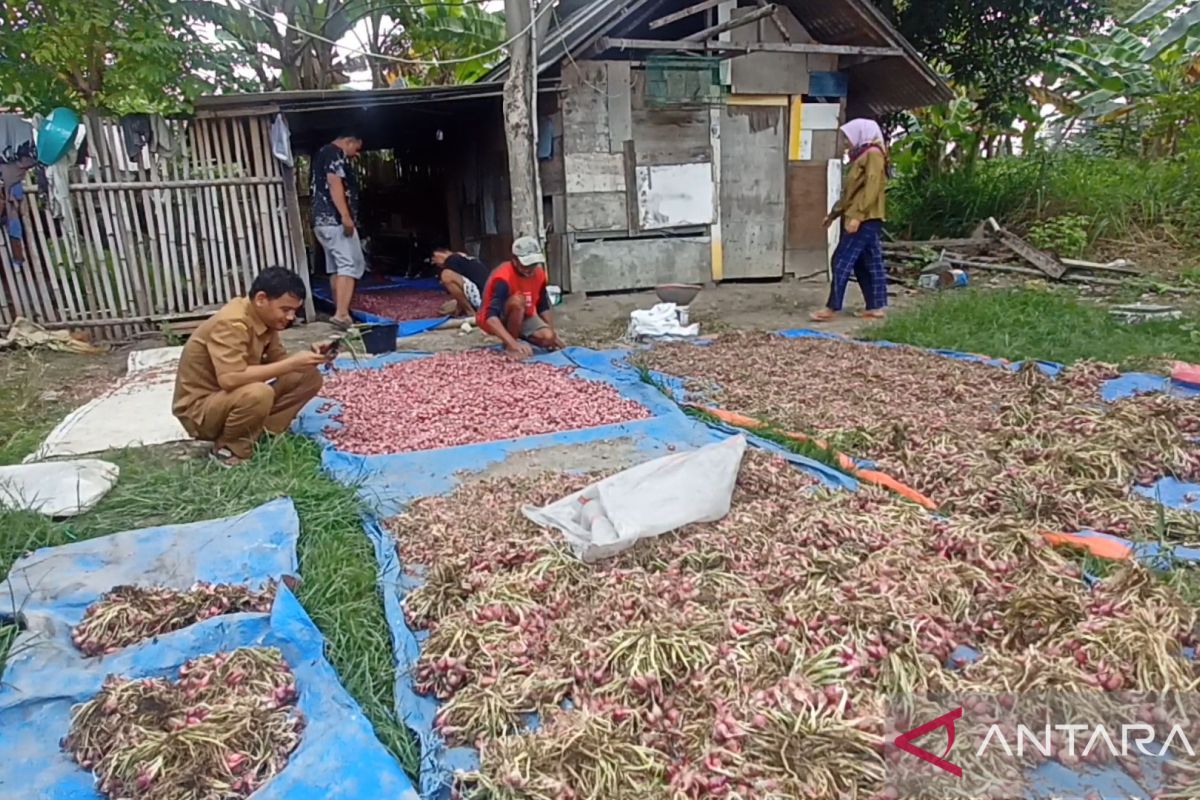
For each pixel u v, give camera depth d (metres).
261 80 13.45
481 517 3.51
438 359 6.52
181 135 7.86
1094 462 3.91
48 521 3.40
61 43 8.12
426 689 2.44
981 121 13.56
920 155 14.75
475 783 2.03
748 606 2.70
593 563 3.07
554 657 2.53
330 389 5.66
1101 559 3.11
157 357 6.73
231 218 8.15
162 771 2.05
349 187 8.18
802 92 10.30
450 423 4.95
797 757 2.04
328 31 13.20
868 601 2.64
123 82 8.77
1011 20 12.18
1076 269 9.78
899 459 4.20
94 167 7.61
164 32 8.79
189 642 2.54
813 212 10.77
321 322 8.52
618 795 1.97
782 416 4.95
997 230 11.25
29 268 7.60
